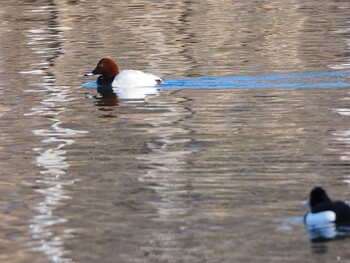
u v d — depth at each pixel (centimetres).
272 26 3469
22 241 1292
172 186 1516
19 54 2952
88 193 1497
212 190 1487
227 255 1209
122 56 2886
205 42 3123
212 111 2088
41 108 2167
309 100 2175
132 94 2330
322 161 1636
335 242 1238
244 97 2233
